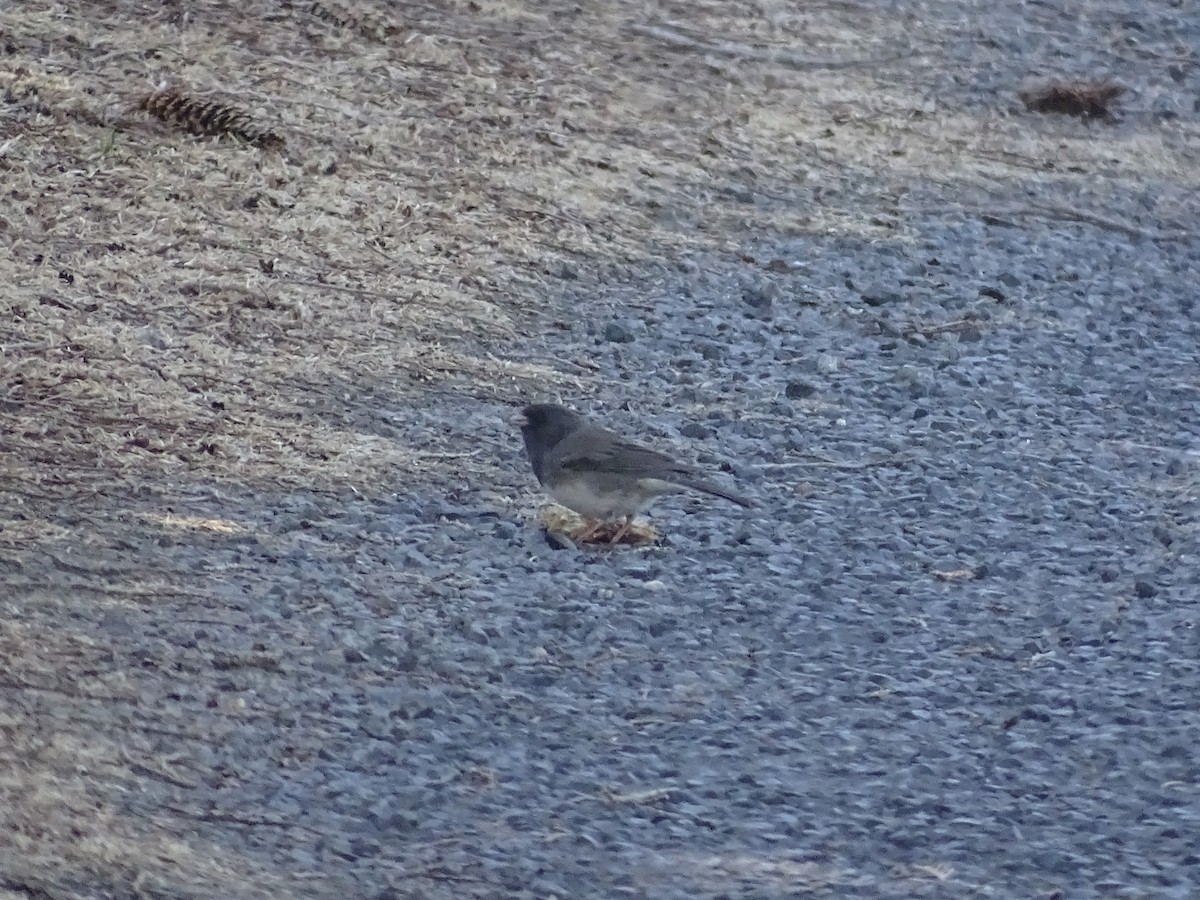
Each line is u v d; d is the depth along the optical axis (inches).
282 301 659.4
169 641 428.5
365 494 531.8
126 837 341.4
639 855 356.5
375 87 848.9
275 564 478.9
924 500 561.3
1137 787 393.1
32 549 466.6
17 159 718.5
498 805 373.4
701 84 957.8
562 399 623.2
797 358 685.3
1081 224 882.8
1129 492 576.7
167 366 598.2
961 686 440.8
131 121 762.2
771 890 345.7
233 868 338.0
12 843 328.5
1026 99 1027.9
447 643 445.4
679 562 506.9
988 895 346.3
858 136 944.3
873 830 370.6
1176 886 350.6
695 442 598.2
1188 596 499.5
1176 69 1104.8
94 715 387.9
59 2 839.1
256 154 761.6
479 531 516.4
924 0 1148.5
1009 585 503.5
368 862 347.6
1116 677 448.8
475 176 797.2
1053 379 688.4
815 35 1061.1
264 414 576.7
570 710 417.7
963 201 888.9
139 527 489.4
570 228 772.6
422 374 626.2
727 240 797.2
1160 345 740.7
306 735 394.6
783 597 487.8
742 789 385.7
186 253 681.0
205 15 860.6
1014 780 394.6
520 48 935.0
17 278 639.8
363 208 745.6
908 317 742.5
